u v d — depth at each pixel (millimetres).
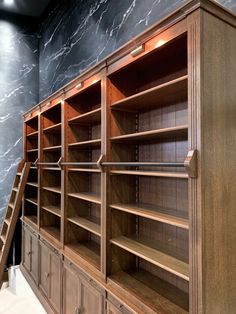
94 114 2637
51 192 3834
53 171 3879
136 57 1896
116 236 2285
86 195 2867
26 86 4902
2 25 4723
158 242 2174
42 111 3760
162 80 2197
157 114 2254
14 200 4223
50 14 4625
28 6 4621
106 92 2248
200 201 1409
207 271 1417
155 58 2047
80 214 3129
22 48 4891
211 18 1475
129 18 2699
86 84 2564
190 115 1468
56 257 3076
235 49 1593
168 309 1729
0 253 3992
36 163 3828
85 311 2408
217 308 1451
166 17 1598
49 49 4605
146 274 2234
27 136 4520
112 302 2047
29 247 4031
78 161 3148
